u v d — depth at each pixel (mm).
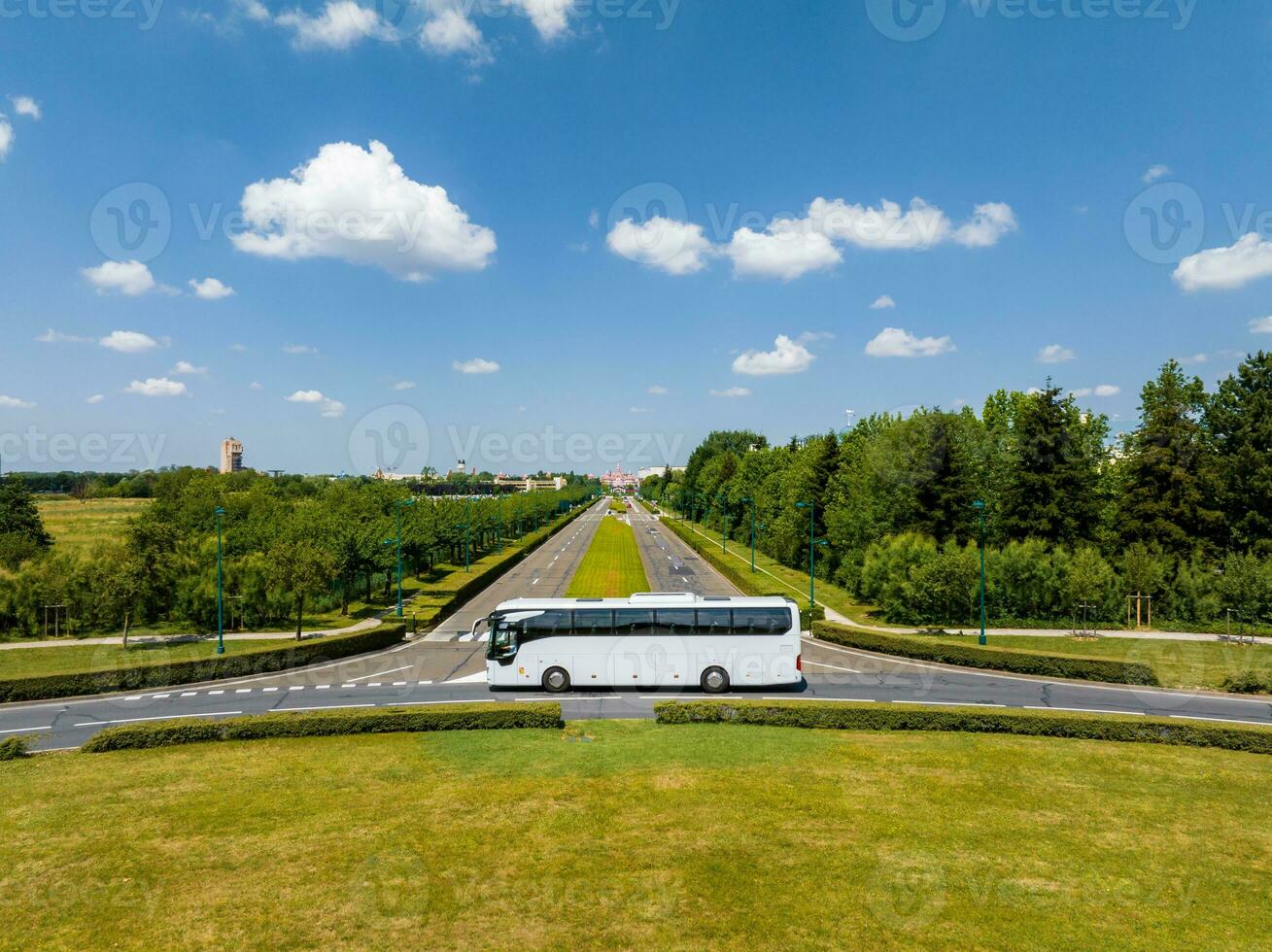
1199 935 11828
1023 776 18812
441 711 22984
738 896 12797
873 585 45312
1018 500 50594
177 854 14336
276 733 22016
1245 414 48031
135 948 11234
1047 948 11414
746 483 91562
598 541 100375
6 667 31969
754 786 17906
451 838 14984
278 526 49500
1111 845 14984
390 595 52562
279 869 13688
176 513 60125
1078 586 40844
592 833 15203
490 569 62281
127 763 19781
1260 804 17172
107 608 35531
